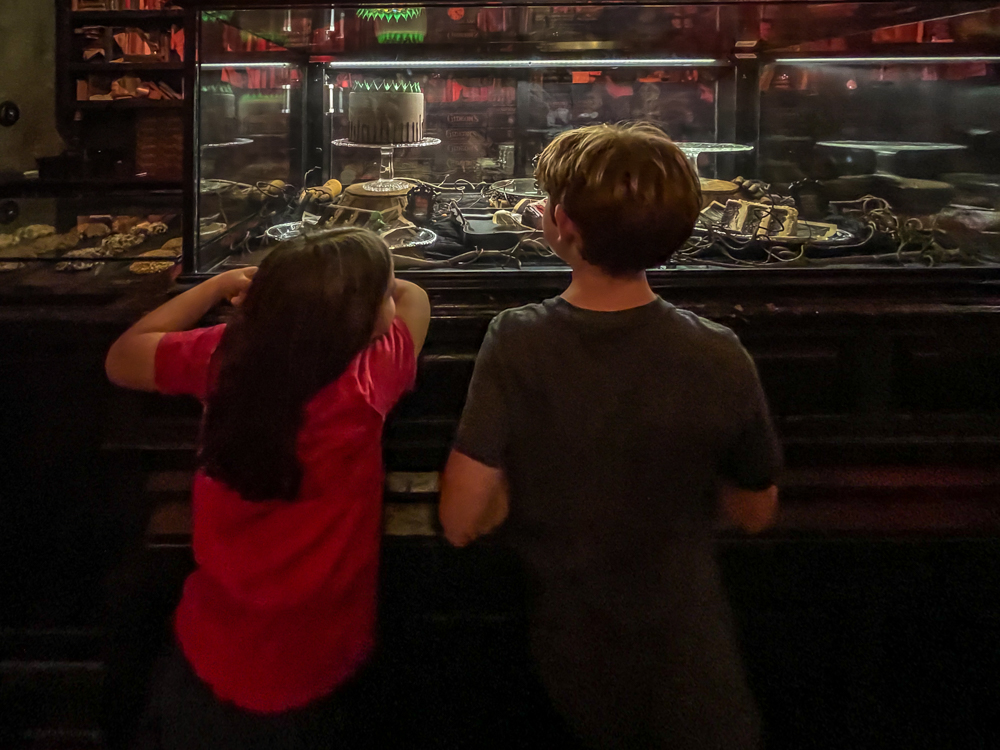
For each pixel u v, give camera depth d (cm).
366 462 102
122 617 135
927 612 133
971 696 134
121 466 137
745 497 100
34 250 159
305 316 96
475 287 129
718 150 181
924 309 127
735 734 93
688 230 88
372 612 110
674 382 86
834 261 138
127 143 292
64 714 141
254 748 102
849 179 178
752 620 133
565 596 94
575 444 88
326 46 180
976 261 139
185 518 133
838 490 131
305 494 98
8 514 141
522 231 143
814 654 134
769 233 146
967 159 160
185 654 104
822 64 178
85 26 284
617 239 85
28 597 145
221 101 139
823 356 130
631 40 179
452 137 194
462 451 92
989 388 133
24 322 131
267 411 95
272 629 100
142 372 102
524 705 134
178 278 129
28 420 137
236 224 151
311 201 169
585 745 97
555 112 194
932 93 167
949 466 134
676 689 92
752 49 185
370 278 99
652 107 193
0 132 284
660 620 91
